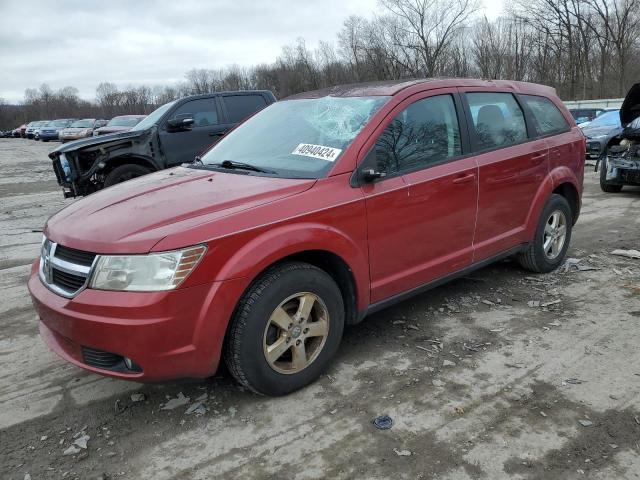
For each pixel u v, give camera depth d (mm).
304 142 3756
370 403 3131
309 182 3301
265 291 2980
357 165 3447
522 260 5133
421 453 2689
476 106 4340
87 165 8594
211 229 2822
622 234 6824
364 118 3660
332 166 3414
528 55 51438
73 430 2986
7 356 3898
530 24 49312
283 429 2924
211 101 9500
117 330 2670
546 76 50000
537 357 3602
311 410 3086
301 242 3080
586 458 2617
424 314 4363
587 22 45406
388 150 3629
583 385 3242
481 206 4234
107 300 2695
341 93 4160
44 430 2992
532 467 2568
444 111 4070
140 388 3393
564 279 5094
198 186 3426
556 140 5035
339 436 2844
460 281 5090
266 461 2680
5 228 8539
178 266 2709
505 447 2711
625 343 3754
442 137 4008
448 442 2762
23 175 17188
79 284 2855
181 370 2814
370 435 2842
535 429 2844
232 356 2994
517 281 5055
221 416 3062
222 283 2814
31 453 2797
